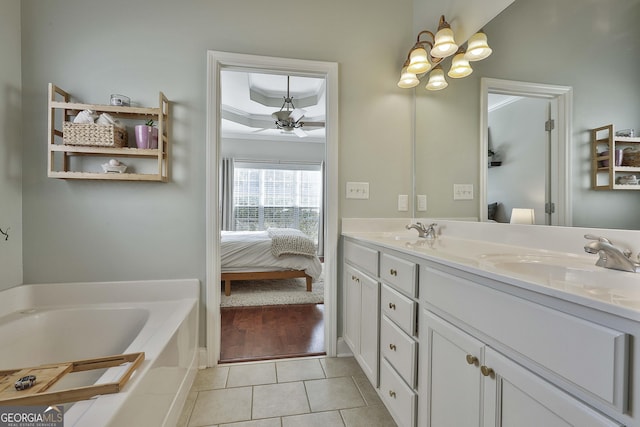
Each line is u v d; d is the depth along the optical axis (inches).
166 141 73.5
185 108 74.7
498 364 31.0
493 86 60.4
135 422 37.3
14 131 67.1
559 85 46.8
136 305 69.7
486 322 32.8
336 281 82.4
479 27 62.6
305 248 138.9
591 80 41.8
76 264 71.4
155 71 73.7
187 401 62.0
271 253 136.8
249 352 83.3
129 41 72.9
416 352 46.4
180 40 74.6
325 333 82.6
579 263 39.4
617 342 20.4
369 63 84.3
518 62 54.5
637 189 35.9
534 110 51.2
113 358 42.9
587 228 41.9
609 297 22.5
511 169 56.1
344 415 58.2
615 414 20.7
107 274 72.6
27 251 69.6
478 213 64.6
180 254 75.1
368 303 64.4
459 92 70.6
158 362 45.6
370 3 84.4
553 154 47.6
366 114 84.3
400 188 86.5
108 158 71.7
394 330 52.7
